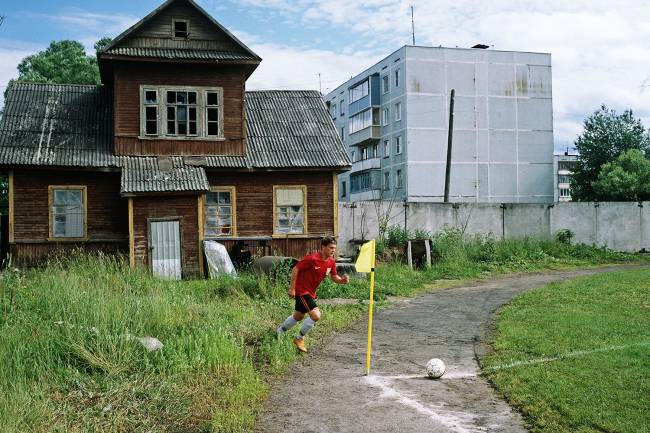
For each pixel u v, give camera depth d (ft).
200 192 61.82
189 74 68.03
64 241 63.52
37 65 124.36
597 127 173.78
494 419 20.39
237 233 68.95
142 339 27.73
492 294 54.13
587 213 100.53
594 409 20.12
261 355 28.91
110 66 67.62
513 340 31.65
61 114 68.18
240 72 69.46
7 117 65.67
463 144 169.89
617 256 93.86
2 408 19.25
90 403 21.44
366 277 59.31
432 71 169.27
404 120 168.96
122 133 65.57
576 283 56.18
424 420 20.39
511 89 173.78
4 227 67.77
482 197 170.60
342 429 19.63
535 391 22.62
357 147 208.23
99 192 64.95
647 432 18.07
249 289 47.65
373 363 28.48
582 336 31.60
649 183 151.94
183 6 68.49
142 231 61.26
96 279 41.24
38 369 23.43
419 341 33.58
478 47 173.58
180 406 21.16
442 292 56.65
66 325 27.76
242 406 21.26
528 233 96.73
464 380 25.30
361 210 85.35
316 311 30.12
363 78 194.49
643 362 25.75
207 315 35.45
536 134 175.22
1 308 30.63
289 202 70.38
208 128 68.80
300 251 70.38
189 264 62.03
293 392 23.72
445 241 82.48
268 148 70.28
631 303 43.24
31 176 63.16
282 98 78.33
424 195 167.43
